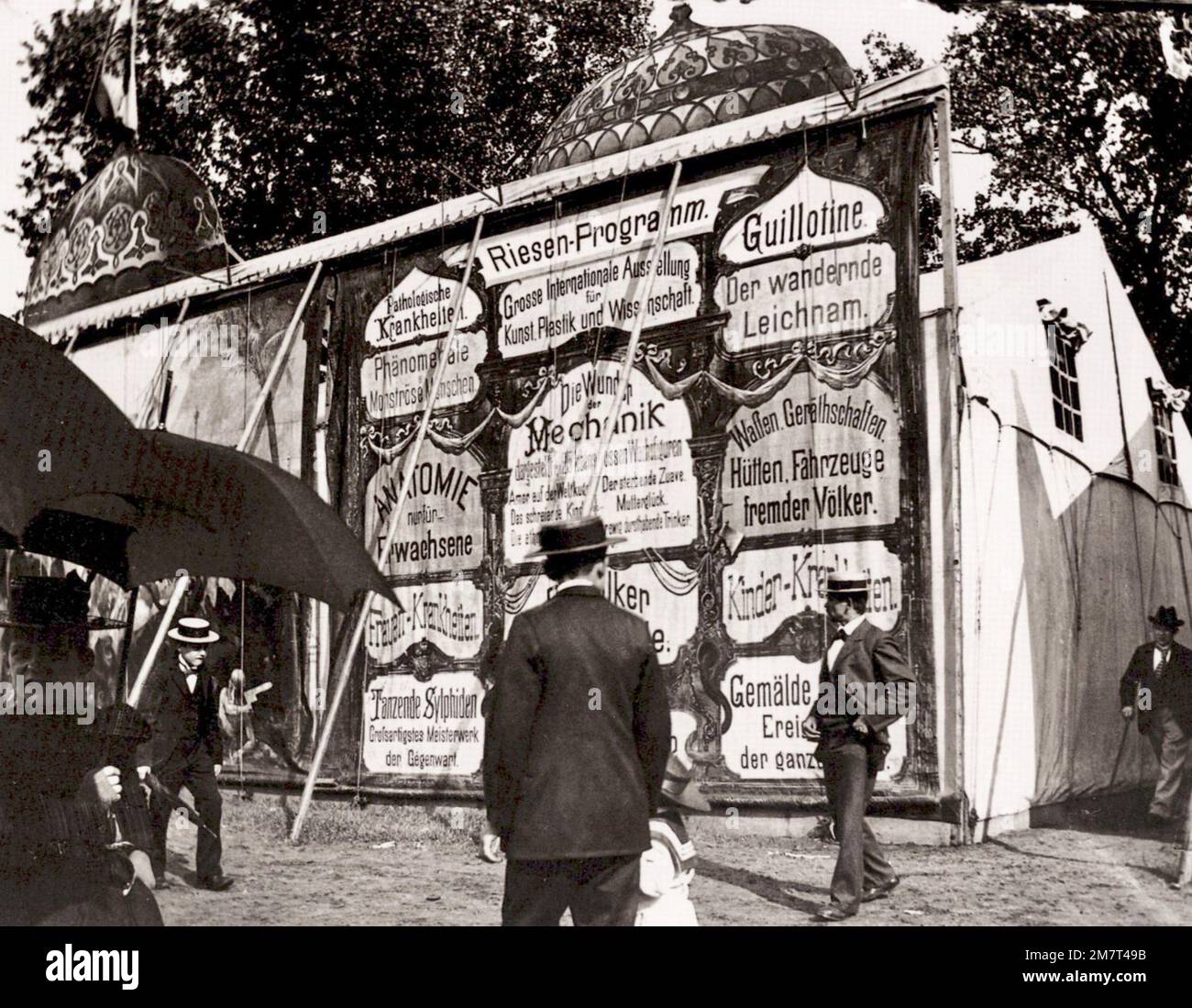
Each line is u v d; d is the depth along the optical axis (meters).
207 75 15.42
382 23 14.65
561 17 14.03
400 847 8.92
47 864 3.59
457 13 14.45
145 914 3.81
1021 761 8.36
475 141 14.42
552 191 10.42
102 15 15.60
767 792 8.61
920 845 7.79
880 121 8.75
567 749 3.81
